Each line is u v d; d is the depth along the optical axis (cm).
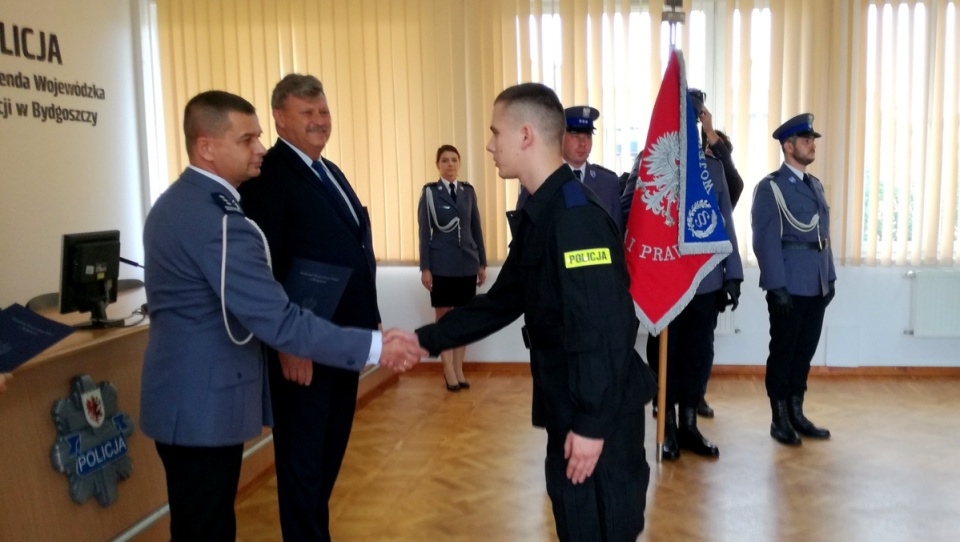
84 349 232
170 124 536
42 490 223
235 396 191
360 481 338
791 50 493
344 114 527
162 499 274
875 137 493
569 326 164
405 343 202
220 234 184
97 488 241
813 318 387
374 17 519
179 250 184
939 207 495
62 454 228
